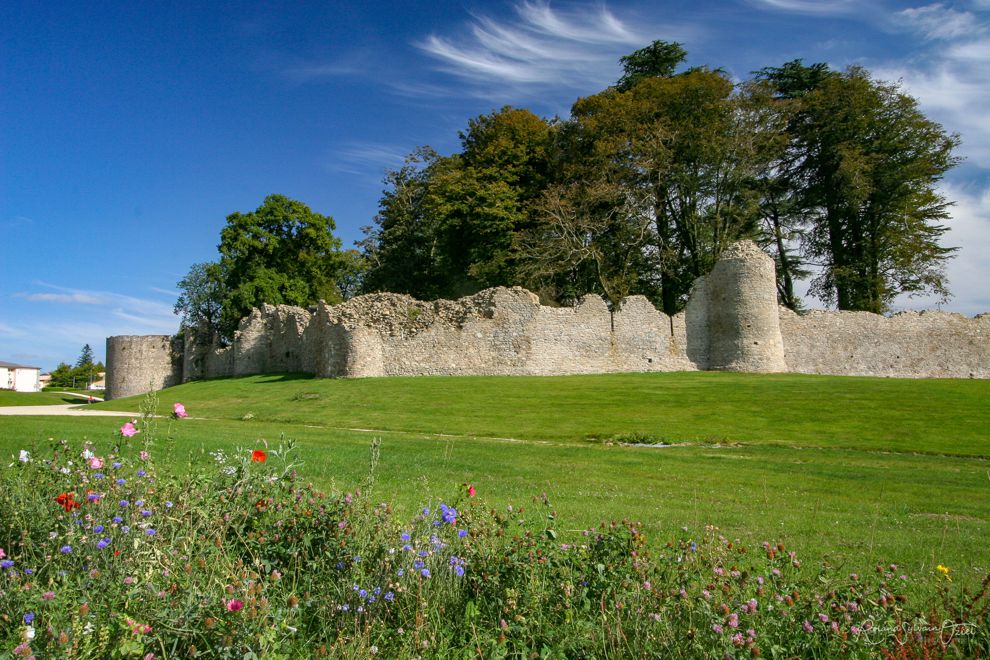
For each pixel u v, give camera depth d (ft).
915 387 89.15
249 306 161.07
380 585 16.94
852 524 31.60
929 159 151.23
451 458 47.34
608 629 15.58
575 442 61.41
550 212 144.25
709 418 70.85
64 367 407.85
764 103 144.15
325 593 17.15
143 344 158.81
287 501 21.45
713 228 150.41
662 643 15.21
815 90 160.04
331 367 108.99
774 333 120.47
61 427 56.80
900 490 41.06
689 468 46.96
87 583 15.06
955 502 37.91
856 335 132.57
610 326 117.29
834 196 155.43
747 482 42.39
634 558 18.02
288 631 14.90
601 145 146.72
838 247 159.43
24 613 13.80
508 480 40.11
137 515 18.56
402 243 176.96
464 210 152.56
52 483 21.25
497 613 17.02
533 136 167.02
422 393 87.56
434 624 16.22
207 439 50.62
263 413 79.56
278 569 18.53
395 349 109.40
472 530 20.58
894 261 152.76
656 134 141.49
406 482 36.96
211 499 20.24
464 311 111.45
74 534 16.90
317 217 177.27
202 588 15.14
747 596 17.34
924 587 20.95
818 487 41.52
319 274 176.96
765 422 68.69
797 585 17.97
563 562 18.19
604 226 143.23
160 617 13.75
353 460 43.96
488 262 153.79
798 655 15.15
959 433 63.31
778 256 166.09
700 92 148.05
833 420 69.21
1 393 175.01
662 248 149.79
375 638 15.67
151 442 26.08
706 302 124.06
